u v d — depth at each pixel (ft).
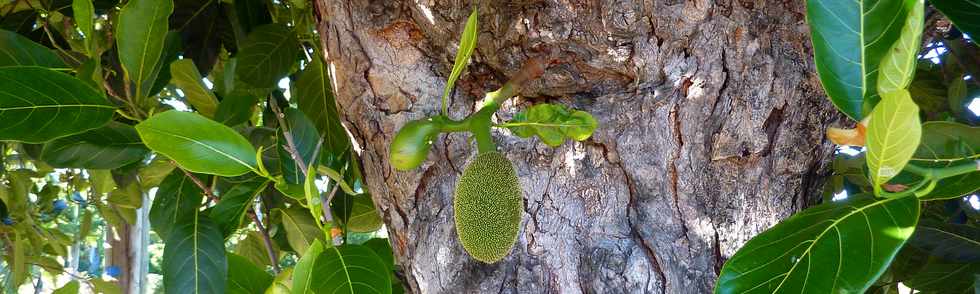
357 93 3.35
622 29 3.02
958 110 5.09
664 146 3.09
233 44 5.67
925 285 4.78
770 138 3.10
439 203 3.25
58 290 5.75
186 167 3.21
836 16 2.65
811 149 3.17
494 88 3.23
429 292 3.27
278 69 4.90
